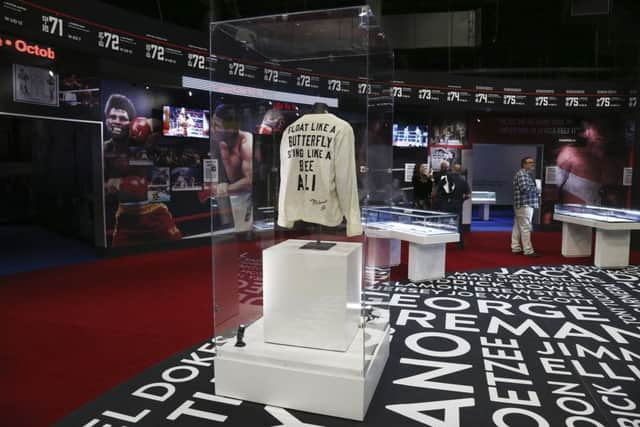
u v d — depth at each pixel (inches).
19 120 358.3
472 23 386.0
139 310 166.6
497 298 183.8
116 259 261.4
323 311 102.1
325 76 103.7
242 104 111.2
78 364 119.6
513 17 377.4
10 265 240.1
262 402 100.3
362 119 99.1
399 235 213.0
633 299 181.8
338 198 103.3
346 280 99.2
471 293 191.5
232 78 109.2
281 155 108.9
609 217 250.1
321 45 103.3
